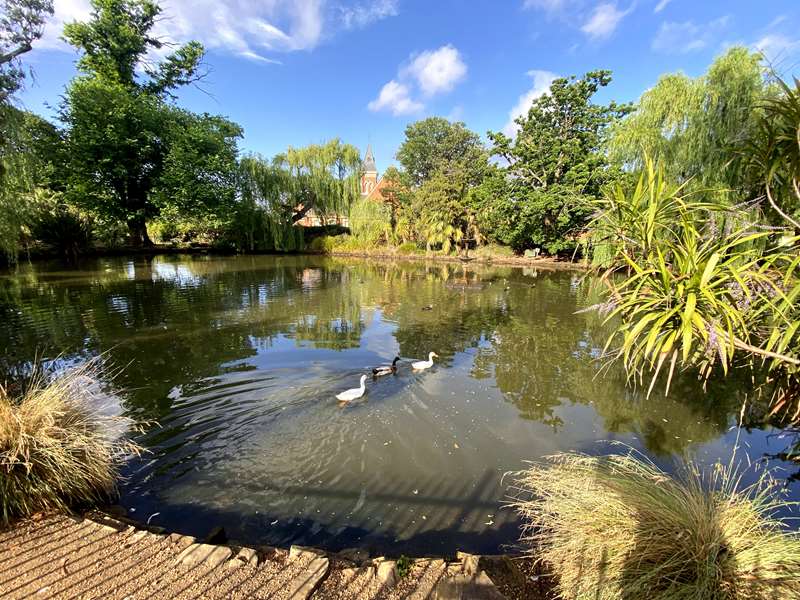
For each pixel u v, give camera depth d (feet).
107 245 102.22
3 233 41.91
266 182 116.78
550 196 88.12
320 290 61.93
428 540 12.91
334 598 9.62
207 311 46.06
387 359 30.89
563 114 101.35
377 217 126.21
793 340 11.14
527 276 80.53
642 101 63.57
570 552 10.19
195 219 100.12
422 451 18.20
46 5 31.65
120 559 10.78
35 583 9.85
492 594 9.77
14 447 12.99
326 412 21.88
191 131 96.84
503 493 15.35
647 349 9.27
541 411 22.45
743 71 45.60
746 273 9.17
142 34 97.14
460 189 117.70
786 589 8.14
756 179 12.75
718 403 23.32
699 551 8.77
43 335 35.24
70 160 85.25
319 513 14.16
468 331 39.55
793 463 17.47
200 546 11.27
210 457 17.47
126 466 16.75
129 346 32.73
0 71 31.32
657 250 10.33
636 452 18.39
